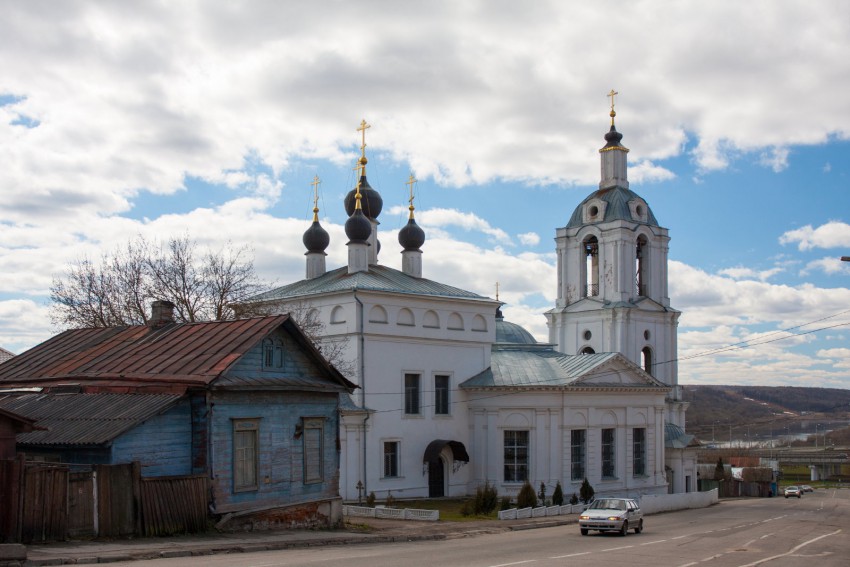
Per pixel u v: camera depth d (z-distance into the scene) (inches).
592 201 3068.4
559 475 2299.5
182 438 1116.5
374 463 2101.4
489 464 2292.1
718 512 2402.8
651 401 2556.6
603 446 2429.9
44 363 1326.3
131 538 981.2
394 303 2180.1
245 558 885.8
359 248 2351.1
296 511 1254.9
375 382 2119.8
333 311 2156.7
